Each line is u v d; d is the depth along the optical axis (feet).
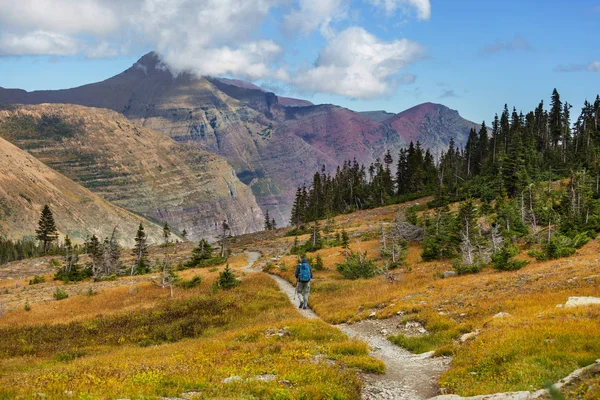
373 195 485.15
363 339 67.77
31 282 231.09
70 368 50.01
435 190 388.37
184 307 113.80
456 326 63.16
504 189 288.71
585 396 26.25
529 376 33.37
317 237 288.71
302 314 96.99
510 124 445.78
